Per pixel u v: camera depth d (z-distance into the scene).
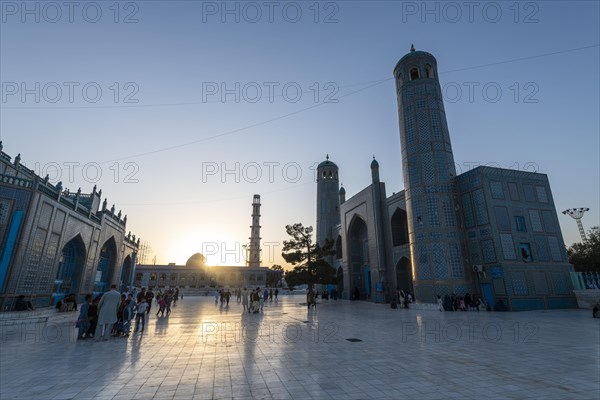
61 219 17.44
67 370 5.85
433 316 15.96
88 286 21.41
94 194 22.12
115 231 26.47
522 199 21.48
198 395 4.57
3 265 13.55
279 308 21.89
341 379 5.30
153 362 6.45
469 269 20.92
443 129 23.72
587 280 20.30
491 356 6.91
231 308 21.58
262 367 6.05
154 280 64.69
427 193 22.45
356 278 33.84
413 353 7.24
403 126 24.97
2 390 4.76
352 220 34.25
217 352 7.39
